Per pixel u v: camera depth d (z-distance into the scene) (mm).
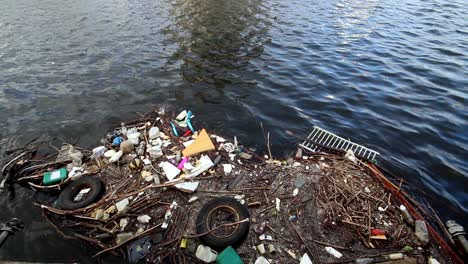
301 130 7191
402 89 8750
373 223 4766
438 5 16969
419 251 4422
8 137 6766
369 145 6723
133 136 6535
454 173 5953
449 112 7707
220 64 10266
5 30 12812
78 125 7230
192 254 4363
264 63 10336
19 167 5836
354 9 16359
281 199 5195
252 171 5824
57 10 15852
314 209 4992
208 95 8477
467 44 11750
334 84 9031
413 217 4973
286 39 12352
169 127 7027
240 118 7551
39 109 7781
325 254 4355
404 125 7293
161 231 4676
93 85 8930
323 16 15195
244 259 4320
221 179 5598
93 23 14016
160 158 6043
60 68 9844
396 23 14117
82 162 6000
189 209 5027
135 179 5578
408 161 6273
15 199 5242
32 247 4488
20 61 10211
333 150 6527
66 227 4746
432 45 11688
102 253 4375
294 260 4309
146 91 8656
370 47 11562
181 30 13312
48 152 6387
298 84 9039
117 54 10906
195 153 6137
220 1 17828
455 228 4727
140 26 13742
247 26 13828
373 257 4309
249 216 4820
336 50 11305
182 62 10383
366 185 5488
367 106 8031
